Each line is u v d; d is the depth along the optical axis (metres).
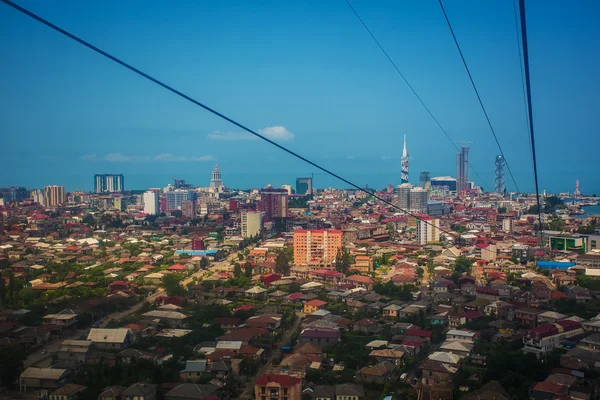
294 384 171.38
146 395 192.50
